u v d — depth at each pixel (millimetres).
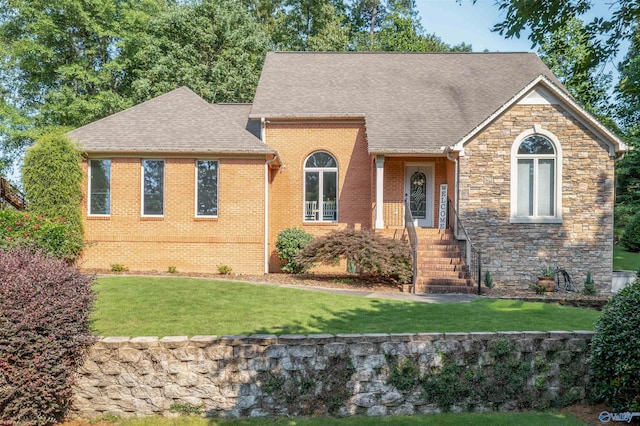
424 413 6883
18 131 29938
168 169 16266
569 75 24594
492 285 15016
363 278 14875
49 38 30547
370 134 17047
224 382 6730
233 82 29531
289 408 6762
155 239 16203
